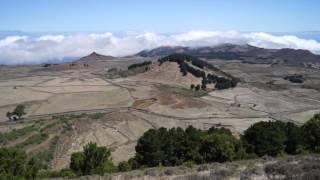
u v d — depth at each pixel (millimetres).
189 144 78125
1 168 61219
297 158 54344
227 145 72938
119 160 113938
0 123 180250
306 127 84625
